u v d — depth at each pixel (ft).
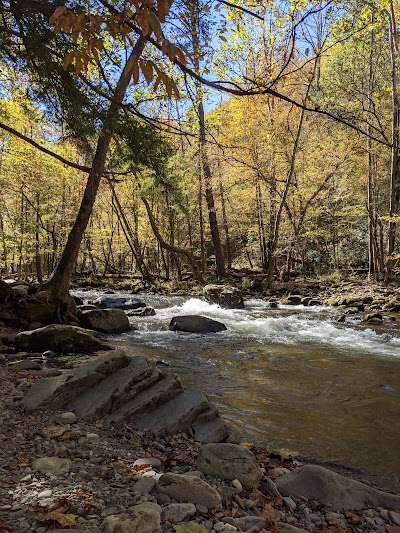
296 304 55.72
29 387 17.01
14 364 20.94
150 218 80.84
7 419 13.60
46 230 86.99
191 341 31.81
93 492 9.25
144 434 13.96
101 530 7.66
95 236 110.52
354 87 59.77
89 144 25.71
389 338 32.89
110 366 16.46
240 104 61.57
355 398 19.43
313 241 97.71
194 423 15.21
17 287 36.52
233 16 15.21
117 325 35.81
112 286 83.30
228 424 16.35
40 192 82.17
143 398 15.44
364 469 13.20
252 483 10.62
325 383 21.54
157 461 11.60
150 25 6.50
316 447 14.62
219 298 54.60
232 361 25.73
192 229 105.40
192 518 8.68
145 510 8.12
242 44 28.50
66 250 36.65
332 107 57.47
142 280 89.25
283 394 19.90
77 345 26.21
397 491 12.01
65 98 21.43
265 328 37.83
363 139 65.00
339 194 73.97
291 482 11.10
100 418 14.56
